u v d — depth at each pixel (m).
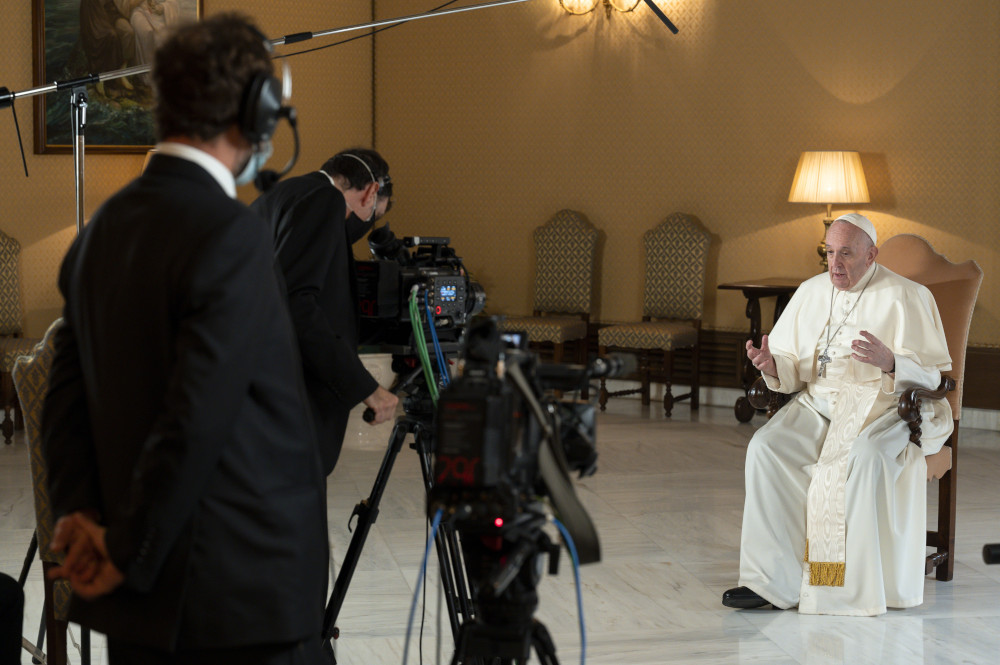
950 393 3.68
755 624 3.28
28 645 2.66
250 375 1.36
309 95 7.87
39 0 6.52
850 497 3.34
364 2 8.05
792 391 3.78
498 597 1.47
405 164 8.19
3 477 5.06
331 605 2.57
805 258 6.92
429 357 2.47
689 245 7.03
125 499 1.31
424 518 4.41
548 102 7.68
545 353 7.69
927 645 3.11
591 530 1.40
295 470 1.49
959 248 6.47
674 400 6.85
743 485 5.04
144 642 1.37
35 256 6.70
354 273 2.47
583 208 7.64
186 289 1.32
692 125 7.23
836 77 6.75
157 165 1.42
